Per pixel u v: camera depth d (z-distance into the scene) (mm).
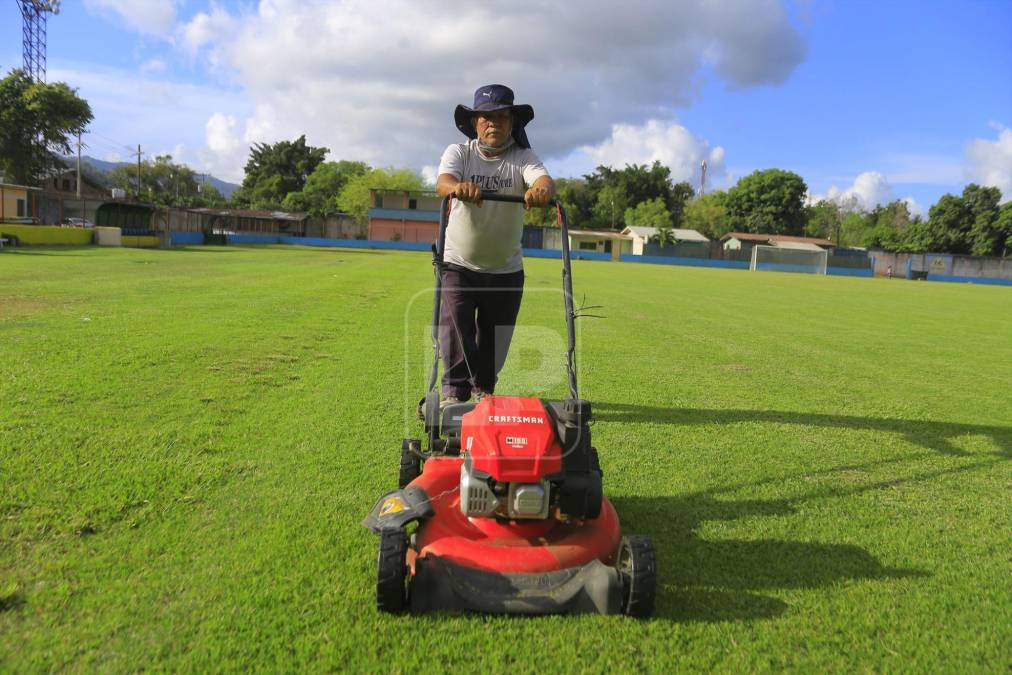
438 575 3020
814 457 5734
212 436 5422
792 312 19469
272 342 9766
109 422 5598
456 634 2896
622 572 3047
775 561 3764
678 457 5574
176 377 7328
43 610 2955
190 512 4023
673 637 2945
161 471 4598
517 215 4746
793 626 3102
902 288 41594
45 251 29281
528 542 3232
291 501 4242
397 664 2682
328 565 3449
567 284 3982
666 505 4527
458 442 3906
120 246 38188
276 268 26156
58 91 52719
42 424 5426
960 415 7426
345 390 7152
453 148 4664
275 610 3031
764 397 7977
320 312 13312
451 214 4758
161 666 2621
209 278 19938
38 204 47906
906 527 4332
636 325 14398
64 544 3539
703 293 26062
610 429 6355
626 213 94938
